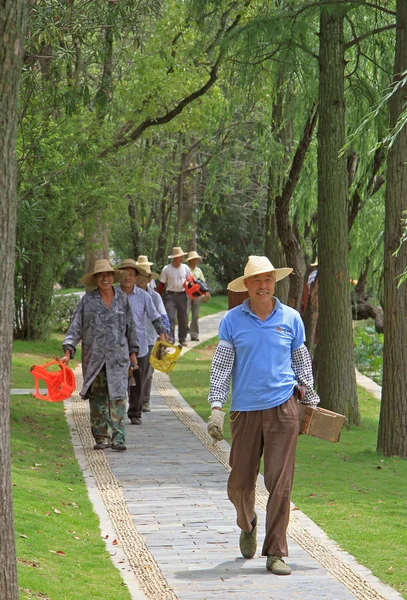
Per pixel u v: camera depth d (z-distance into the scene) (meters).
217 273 74.12
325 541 9.28
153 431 16.45
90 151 20.66
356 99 18.80
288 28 16.84
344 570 8.23
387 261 14.82
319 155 17.59
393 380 14.79
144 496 11.24
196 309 34.44
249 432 8.26
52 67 15.20
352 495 11.62
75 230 29.25
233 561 8.53
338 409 17.94
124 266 16.66
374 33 16.77
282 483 8.10
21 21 5.17
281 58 17.72
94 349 14.15
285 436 8.16
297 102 20.48
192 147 37.53
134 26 16.11
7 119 5.18
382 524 10.06
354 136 13.25
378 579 7.95
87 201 27.80
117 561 8.47
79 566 8.13
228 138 23.73
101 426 14.44
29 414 17.14
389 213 14.73
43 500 10.41
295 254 21.59
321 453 14.99
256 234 72.69
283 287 24.47
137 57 23.56
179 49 24.14
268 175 21.78
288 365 8.33
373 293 36.31
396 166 14.60
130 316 14.49
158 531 9.60
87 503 10.75
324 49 17.33
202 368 26.94
